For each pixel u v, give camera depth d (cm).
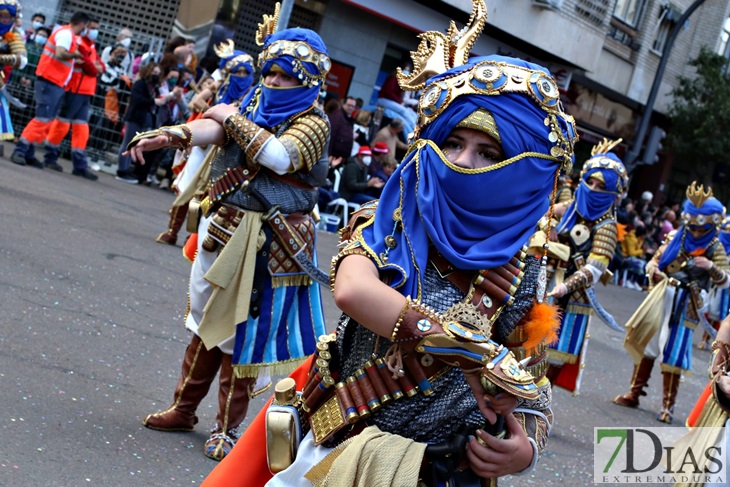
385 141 1385
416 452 193
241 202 395
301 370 230
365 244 198
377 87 1700
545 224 213
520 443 198
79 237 768
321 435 204
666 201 2773
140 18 1483
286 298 402
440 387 200
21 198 856
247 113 403
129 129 1248
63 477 339
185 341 574
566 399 739
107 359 493
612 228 623
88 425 396
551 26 1902
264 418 217
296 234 400
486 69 201
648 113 2175
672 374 746
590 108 2305
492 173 197
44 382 430
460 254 197
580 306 629
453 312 191
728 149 2503
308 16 1559
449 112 201
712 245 757
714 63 2483
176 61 1244
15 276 589
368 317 189
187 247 507
